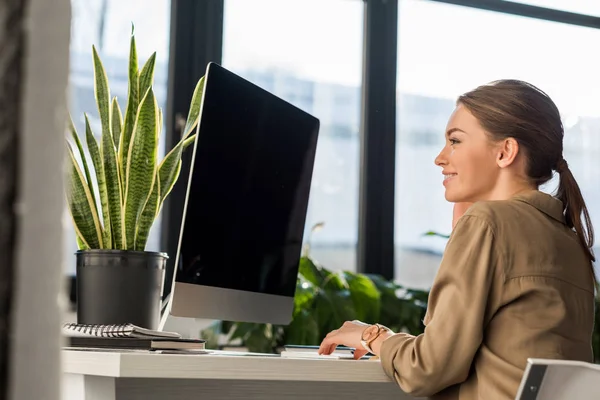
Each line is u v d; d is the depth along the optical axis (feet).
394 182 12.94
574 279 4.87
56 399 0.88
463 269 4.59
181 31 11.69
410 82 13.25
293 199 6.59
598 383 3.34
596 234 13.89
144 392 4.52
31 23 0.87
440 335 4.47
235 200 5.72
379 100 12.95
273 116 6.23
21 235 0.85
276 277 6.33
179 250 5.07
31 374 0.86
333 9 12.88
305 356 4.99
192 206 5.20
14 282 0.85
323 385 5.28
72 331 4.58
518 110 5.21
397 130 13.14
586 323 4.91
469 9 13.61
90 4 11.09
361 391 5.47
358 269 12.76
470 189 5.32
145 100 5.41
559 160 5.32
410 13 13.29
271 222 6.24
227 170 5.61
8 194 0.85
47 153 0.87
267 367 4.17
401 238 13.06
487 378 4.51
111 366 3.82
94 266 5.09
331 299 11.07
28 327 0.86
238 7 12.21
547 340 4.61
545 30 14.02
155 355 3.85
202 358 3.96
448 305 4.54
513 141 5.19
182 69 11.65
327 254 12.64
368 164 12.83
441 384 4.50
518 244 4.70
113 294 5.06
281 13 12.52
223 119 5.54
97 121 10.87
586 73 14.21
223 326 10.84
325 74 12.78
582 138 14.07
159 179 5.57
